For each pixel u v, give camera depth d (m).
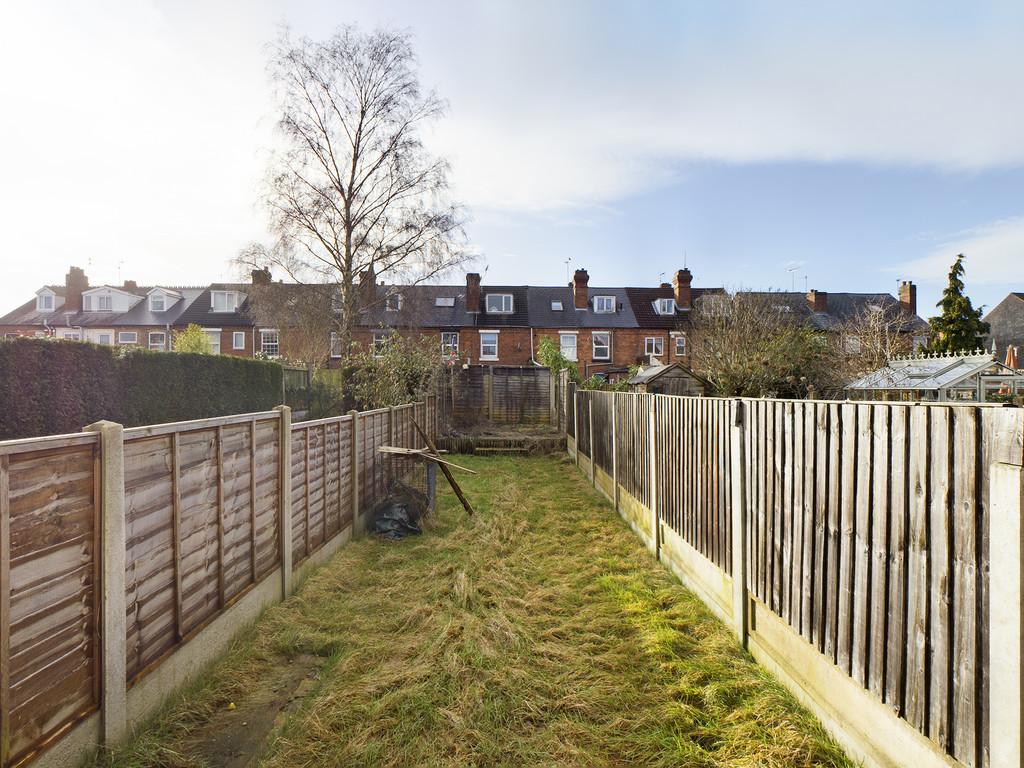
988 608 1.60
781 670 2.91
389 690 2.89
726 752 2.39
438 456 6.97
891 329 23.75
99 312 30.39
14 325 31.39
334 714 2.64
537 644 3.43
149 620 2.53
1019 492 1.48
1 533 1.69
